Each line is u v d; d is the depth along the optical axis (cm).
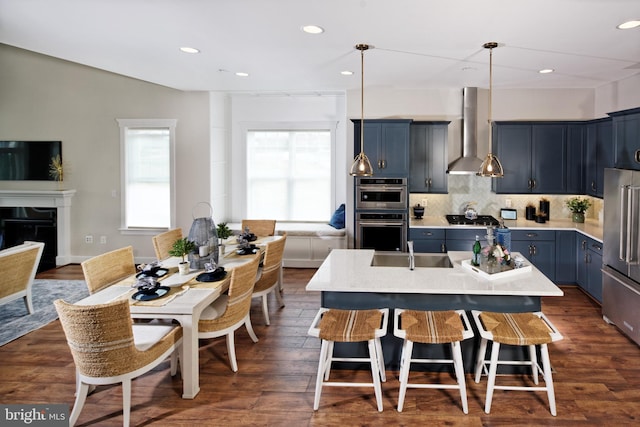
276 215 766
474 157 624
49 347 414
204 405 315
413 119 643
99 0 284
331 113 737
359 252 461
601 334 436
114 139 712
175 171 698
